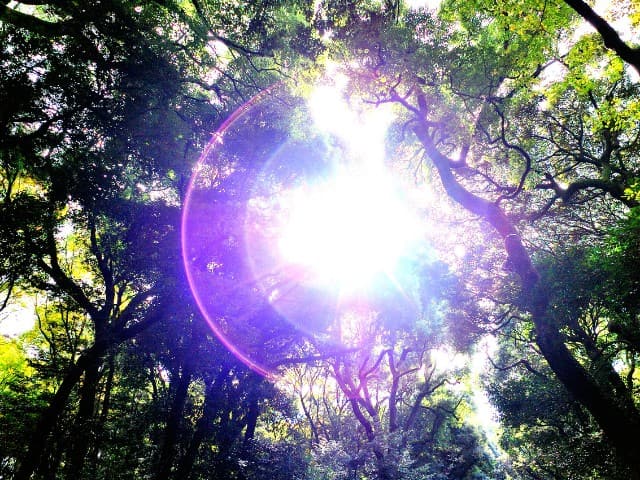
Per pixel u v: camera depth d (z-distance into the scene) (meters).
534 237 14.58
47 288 12.31
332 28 9.71
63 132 8.78
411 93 12.32
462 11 9.67
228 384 14.62
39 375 13.88
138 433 14.27
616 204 13.88
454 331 13.32
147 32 9.80
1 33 7.97
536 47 9.45
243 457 14.96
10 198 9.65
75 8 8.58
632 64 6.43
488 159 13.36
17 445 12.05
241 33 10.97
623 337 9.97
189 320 12.02
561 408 17.59
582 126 13.66
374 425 18.11
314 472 14.79
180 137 10.66
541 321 8.38
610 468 13.36
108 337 12.04
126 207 10.79
